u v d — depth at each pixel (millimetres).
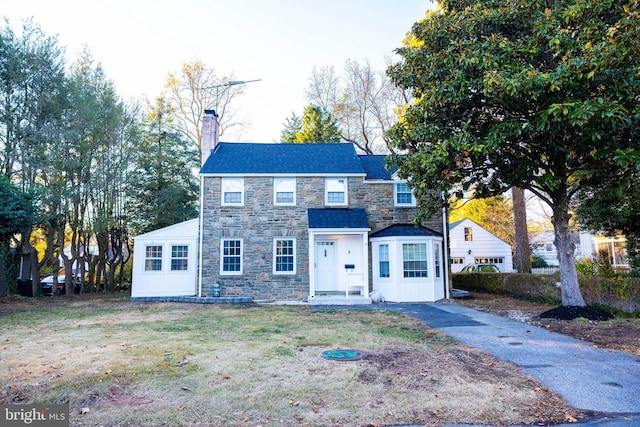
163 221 23859
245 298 15586
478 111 10383
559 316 10000
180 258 17359
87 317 11406
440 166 10148
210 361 6105
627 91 7680
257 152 18891
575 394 4777
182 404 4414
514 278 16109
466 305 13961
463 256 31469
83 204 20141
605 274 11797
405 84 11453
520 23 9703
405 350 6910
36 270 19359
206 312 12516
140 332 8711
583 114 7285
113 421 3982
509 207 39312
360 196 17203
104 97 20328
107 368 5703
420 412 4219
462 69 9656
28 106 18312
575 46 8312
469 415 4156
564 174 10250
